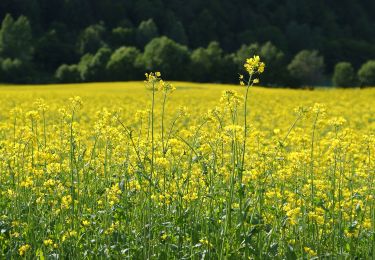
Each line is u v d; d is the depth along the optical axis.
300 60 112.88
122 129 11.01
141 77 102.69
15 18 142.62
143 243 7.94
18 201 8.72
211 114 9.34
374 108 31.84
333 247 8.11
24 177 9.42
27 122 12.73
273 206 8.51
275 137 11.45
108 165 10.19
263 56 104.06
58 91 52.62
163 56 102.50
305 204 8.65
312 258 7.66
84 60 108.94
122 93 47.81
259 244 7.91
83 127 17.94
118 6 148.12
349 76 109.88
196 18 156.25
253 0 166.25
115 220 8.73
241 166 8.01
